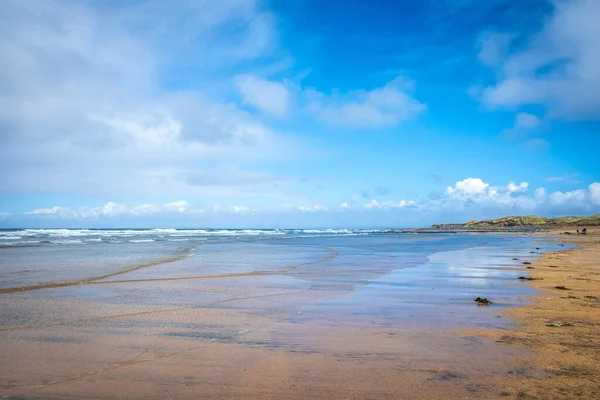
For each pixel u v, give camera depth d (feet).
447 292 37.83
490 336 22.45
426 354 19.38
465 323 25.57
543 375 16.57
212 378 16.53
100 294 36.96
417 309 30.09
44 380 16.34
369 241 164.04
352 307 30.94
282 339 22.17
